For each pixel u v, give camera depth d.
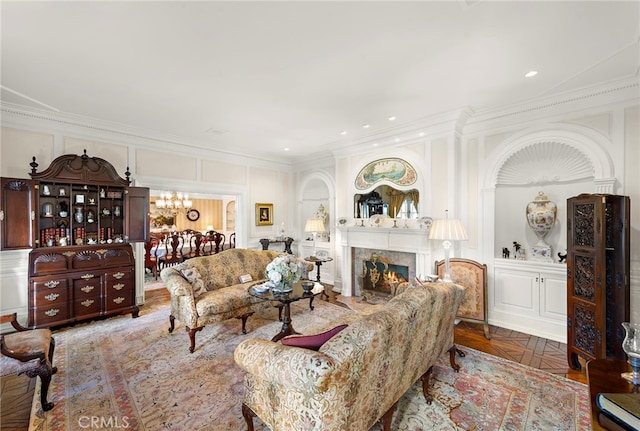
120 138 4.35
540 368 2.59
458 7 1.83
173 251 6.55
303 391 1.33
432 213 4.04
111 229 4.11
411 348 1.78
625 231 2.49
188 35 2.12
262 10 1.86
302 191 6.64
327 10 1.86
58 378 2.41
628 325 1.44
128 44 2.23
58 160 3.53
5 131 3.45
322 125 4.23
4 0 1.73
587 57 2.42
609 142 2.91
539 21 1.96
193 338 2.91
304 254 6.56
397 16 1.92
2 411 2.05
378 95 3.18
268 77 2.77
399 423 1.89
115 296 3.75
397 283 3.41
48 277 3.31
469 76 2.76
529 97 3.24
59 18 1.91
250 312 3.45
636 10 1.83
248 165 6.01
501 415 1.96
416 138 4.20
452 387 2.29
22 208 3.34
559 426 1.86
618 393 1.26
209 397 2.17
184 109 3.60
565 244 3.41
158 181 4.72
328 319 3.85
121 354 2.84
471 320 3.41
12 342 2.13
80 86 2.95
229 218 10.21
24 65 2.53
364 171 4.90
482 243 3.75
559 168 3.41
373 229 4.62
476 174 3.81
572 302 2.61
